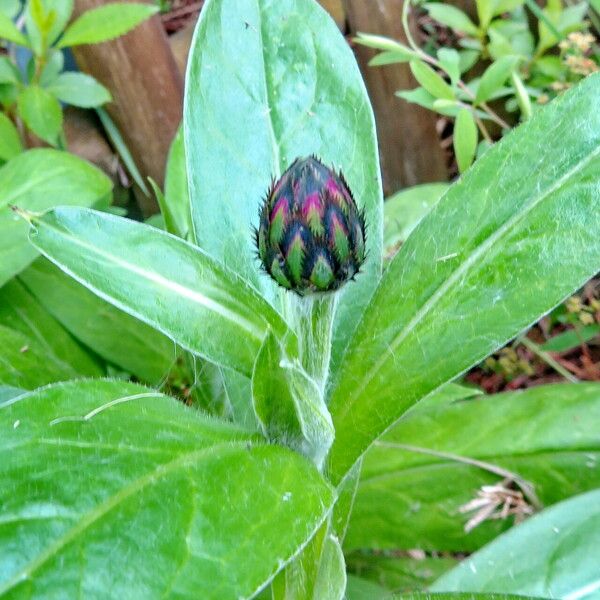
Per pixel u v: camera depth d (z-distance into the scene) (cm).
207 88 16
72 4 24
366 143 16
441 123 33
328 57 17
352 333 15
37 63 24
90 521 9
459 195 14
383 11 29
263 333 13
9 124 24
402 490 20
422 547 20
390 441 20
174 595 9
